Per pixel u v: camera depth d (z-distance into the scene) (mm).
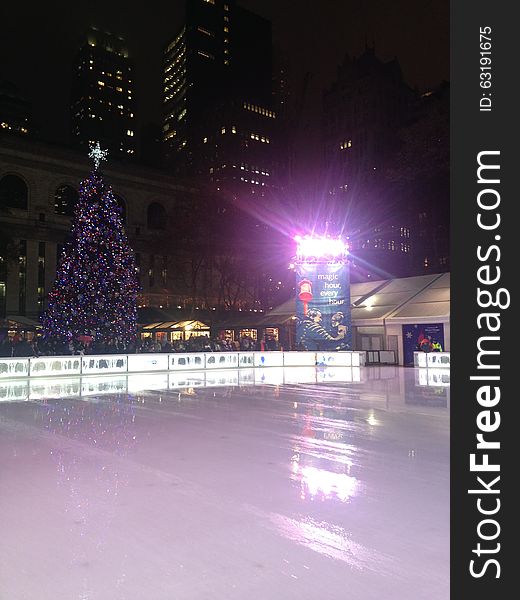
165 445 8266
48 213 56406
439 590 3457
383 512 5004
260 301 54875
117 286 29922
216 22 195375
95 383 20078
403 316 29891
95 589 3477
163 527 4594
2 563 3889
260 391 16719
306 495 5559
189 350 34344
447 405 13078
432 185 42250
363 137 148750
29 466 6875
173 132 194625
